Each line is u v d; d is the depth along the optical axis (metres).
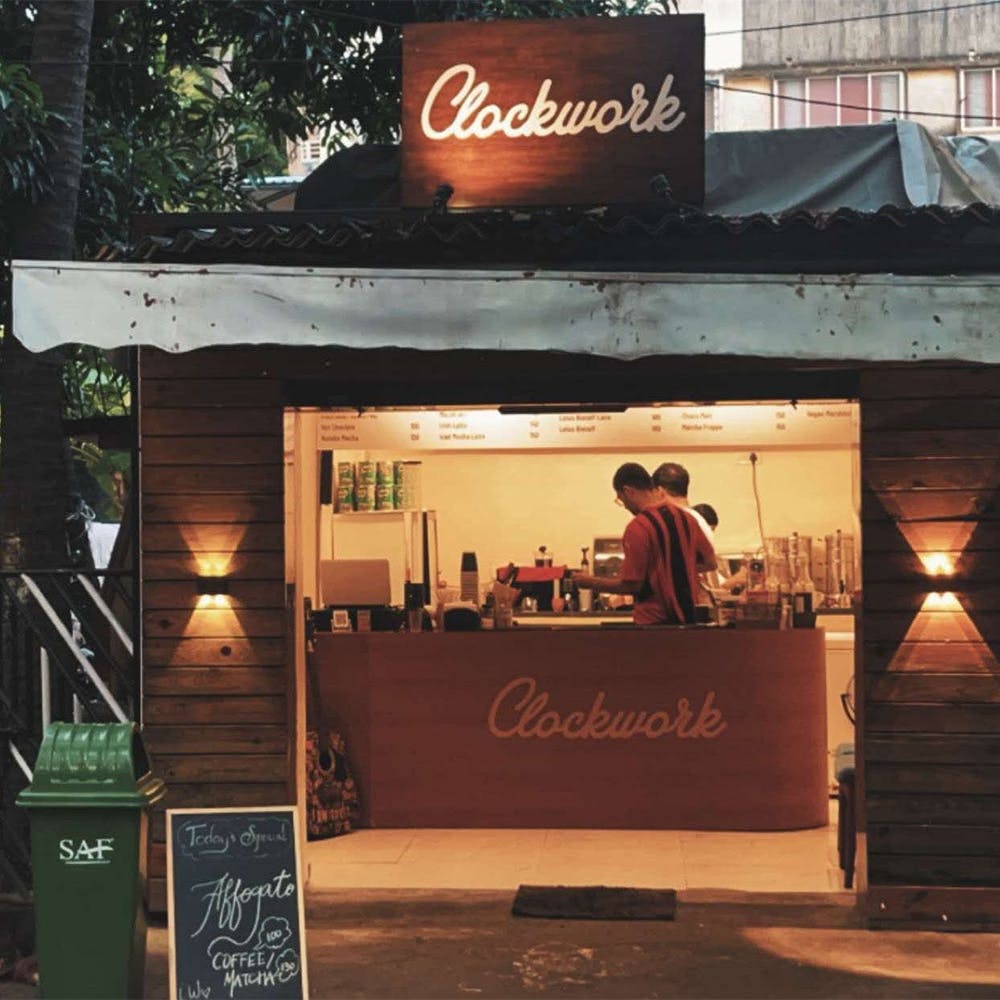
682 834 9.17
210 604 7.47
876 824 7.18
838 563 11.41
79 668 7.99
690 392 7.44
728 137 9.64
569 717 9.32
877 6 27.02
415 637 9.38
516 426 9.82
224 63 14.77
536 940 7.04
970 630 7.13
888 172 9.60
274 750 7.46
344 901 7.67
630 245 7.09
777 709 9.23
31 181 9.32
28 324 5.78
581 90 7.78
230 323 5.81
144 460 7.49
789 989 6.32
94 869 5.43
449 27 7.87
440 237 6.98
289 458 7.61
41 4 9.09
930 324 5.76
